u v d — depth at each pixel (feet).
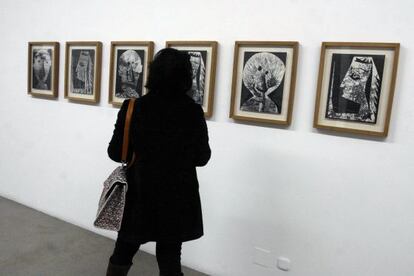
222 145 7.02
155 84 4.67
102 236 8.71
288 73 6.18
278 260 6.61
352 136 5.81
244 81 6.59
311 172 6.20
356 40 5.66
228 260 7.15
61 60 9.13
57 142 9.43
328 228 6.12
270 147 6.54
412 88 5.34
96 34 8.45
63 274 6.88
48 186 9.76
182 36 7.29
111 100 8.21
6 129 10.53
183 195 4.73
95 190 8.85
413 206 5.46
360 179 5.81
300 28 6.09
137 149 4.70
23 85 9.96
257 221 6.77
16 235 8.41
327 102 5.89
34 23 9.50
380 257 5.75
